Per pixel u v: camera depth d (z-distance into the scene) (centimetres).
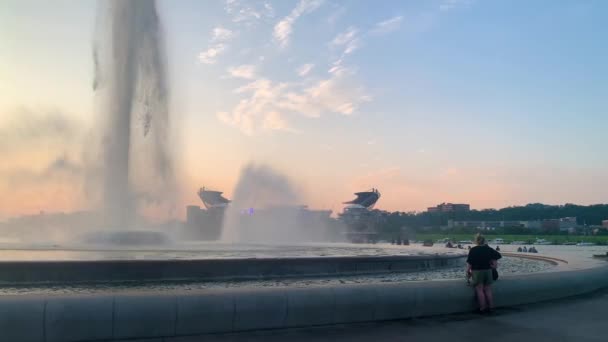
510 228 15225
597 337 879
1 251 1811
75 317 745
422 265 1870
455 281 1093
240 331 848
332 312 920
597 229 15900
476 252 1102
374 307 962
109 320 762
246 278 1419
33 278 1218
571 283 1337
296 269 1512
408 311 1004
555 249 5397
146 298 791
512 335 890
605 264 1675
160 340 789
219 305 832
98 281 1255
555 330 931
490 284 1098
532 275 1258
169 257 1491
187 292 830
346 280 1466
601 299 1301
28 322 724
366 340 836
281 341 810
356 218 11750
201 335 820
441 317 1032
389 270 1728
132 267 1285
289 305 883
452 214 18725
